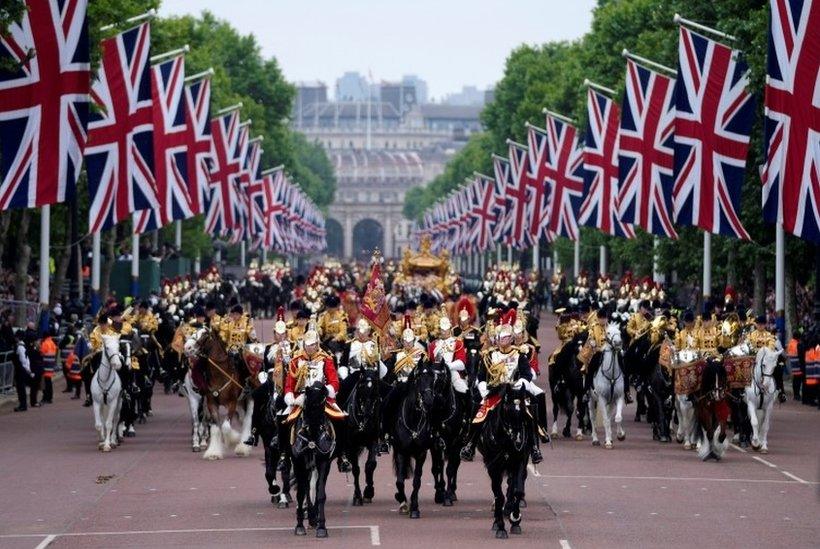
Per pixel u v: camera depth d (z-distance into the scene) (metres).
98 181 147.00
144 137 148.12
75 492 85.44
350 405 78.81
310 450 69.69
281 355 76.00
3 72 120.88
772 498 83.88
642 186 159.25
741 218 166.50
